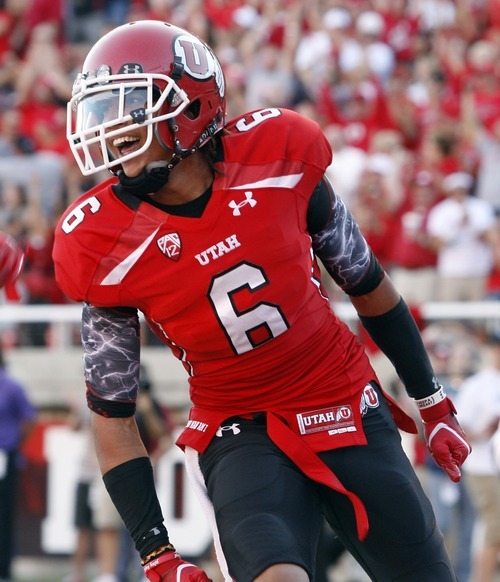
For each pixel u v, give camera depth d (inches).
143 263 366.0
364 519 363.9
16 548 933.2
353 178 1155.9
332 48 1413.6
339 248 394.3
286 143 376.5
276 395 381.7
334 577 886.4
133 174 365.1
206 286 365.1
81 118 367.2
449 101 1364.4
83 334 385.4
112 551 870.4
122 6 1667.1
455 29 1529.3
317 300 386.0
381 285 407.2
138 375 388.2
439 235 1038.4
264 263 366.6
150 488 386.3
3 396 885.2
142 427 851.4
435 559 385.4
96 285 370.0
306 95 1384.1
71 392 940.0
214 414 389.4
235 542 355.9
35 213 1087.0
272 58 1374.3
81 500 886.4
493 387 803.4
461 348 861.8
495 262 1047.6
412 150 1301.7
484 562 812.0
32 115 1355.8
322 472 374.3
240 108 1331.2
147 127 361.4
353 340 400.5
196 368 387.9
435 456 420.8
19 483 935.0
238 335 370.6
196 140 368.2
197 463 390.6
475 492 809.5
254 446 378.6
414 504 383.6
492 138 1198.3
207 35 1505.9
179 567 372.8
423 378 420.8
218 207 365.7
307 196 377.1
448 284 1038.4
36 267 1063.0
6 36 1546.5
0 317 945.5
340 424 383.6
